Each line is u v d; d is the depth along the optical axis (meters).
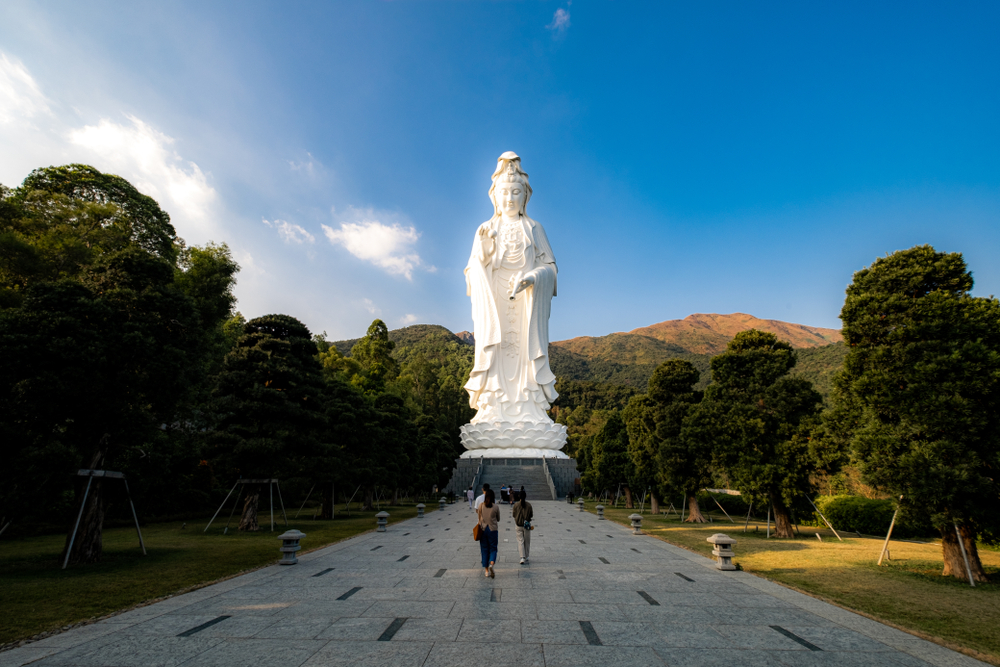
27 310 14.78
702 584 12.61
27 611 10.08
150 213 36.41
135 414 16.14
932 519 13.73
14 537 22.94
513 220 62.75
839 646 8.31
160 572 13.93
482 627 8.98
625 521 29.69
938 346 14.15
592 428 93.31
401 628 8.94
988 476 13.81
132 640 8.34
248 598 11.01
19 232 26.67
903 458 13.91
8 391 13.99
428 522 28.08
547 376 59.56
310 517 32.75
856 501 26.44
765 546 19.72
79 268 26.48
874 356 15.04
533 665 7.32
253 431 24.08
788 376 24.78
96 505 16.19
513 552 17.34
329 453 31.27
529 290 60.06
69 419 15.23
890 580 13.42
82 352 14.40
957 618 10.07
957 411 13.58
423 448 49.59
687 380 33.25
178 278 36.22
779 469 22.44
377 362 86.75
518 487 50.03
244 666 7.24
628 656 7.71
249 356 25.53
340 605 10.41
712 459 25.53
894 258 15.71
